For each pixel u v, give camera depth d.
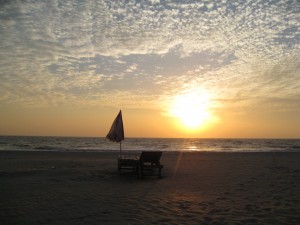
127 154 29.17
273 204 8.24
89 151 35.31
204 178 13.38
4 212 7.25
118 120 14.26
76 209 7.57
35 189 10.19
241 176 14.05
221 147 63.28
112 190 10.23
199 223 6.43
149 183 11.84
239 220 6.67
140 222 6.49
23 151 33.00
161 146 65.00
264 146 69.19
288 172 15.60
